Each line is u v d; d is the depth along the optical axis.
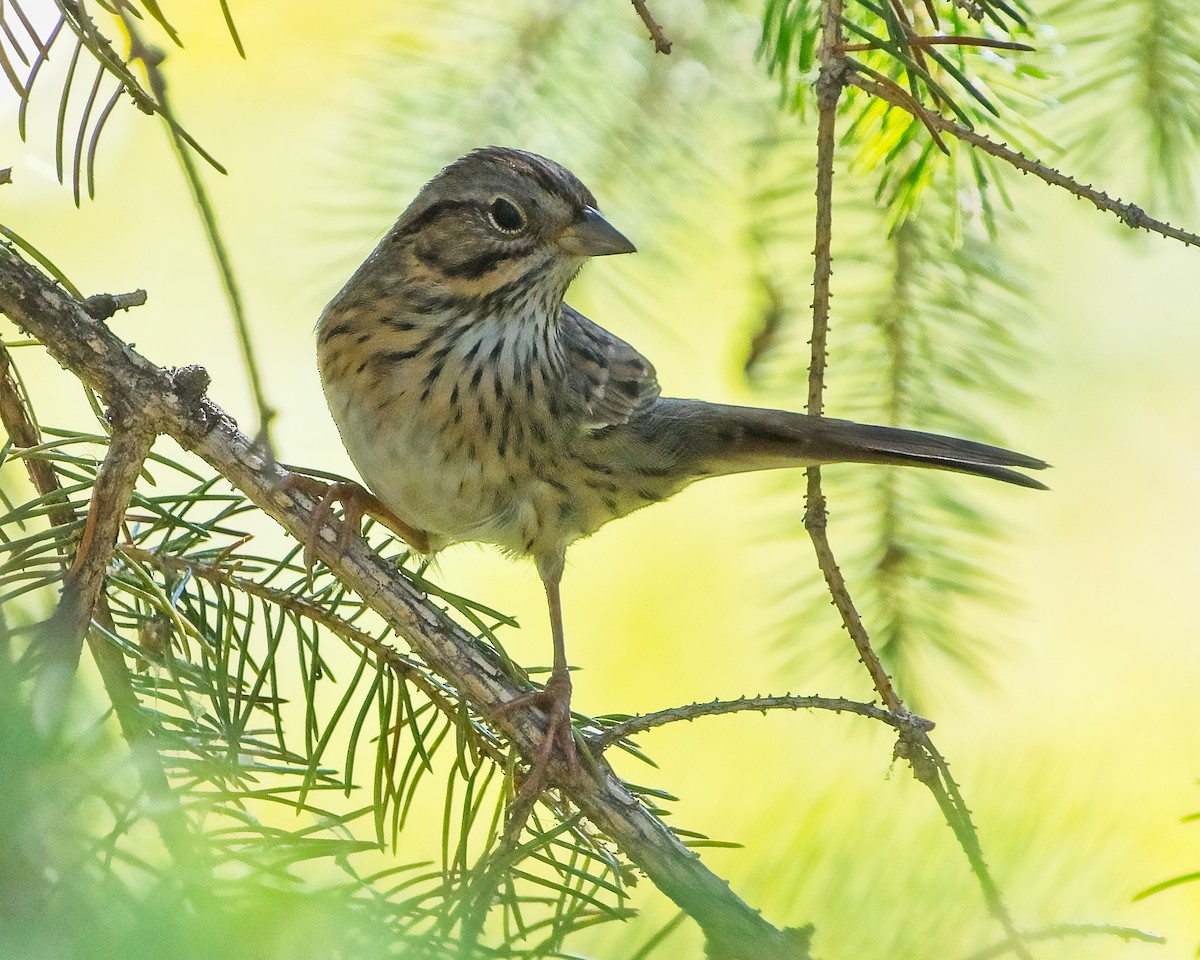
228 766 5.56
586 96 8.79
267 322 12.15
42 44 5.20
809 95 8.01
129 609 6.20
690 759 10.66
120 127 11.34
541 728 6.41
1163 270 11.23
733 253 9.06
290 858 5.13
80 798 3.65
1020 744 10.26
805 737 10.38
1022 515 12.09
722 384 10.67
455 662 6.46
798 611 8.79
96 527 5.65
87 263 11.87
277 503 6.38
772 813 6.50
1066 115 8.44
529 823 7.00
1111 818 6.54
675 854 6.11
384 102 8.86
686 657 11.86
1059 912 5.93
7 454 5.71
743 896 6.00
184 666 6.13
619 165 8.85
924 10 6.95
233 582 6.34
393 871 5.37
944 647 8.70
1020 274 8.91
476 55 8.82
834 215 8.61
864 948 5.77
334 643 10.09
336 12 10.66
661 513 12.32
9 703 3.56
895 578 8.71
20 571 5.76
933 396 8.81
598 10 8.73
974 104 7.09
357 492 8.23
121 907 3.45
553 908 7.62
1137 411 11.62
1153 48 8.16
